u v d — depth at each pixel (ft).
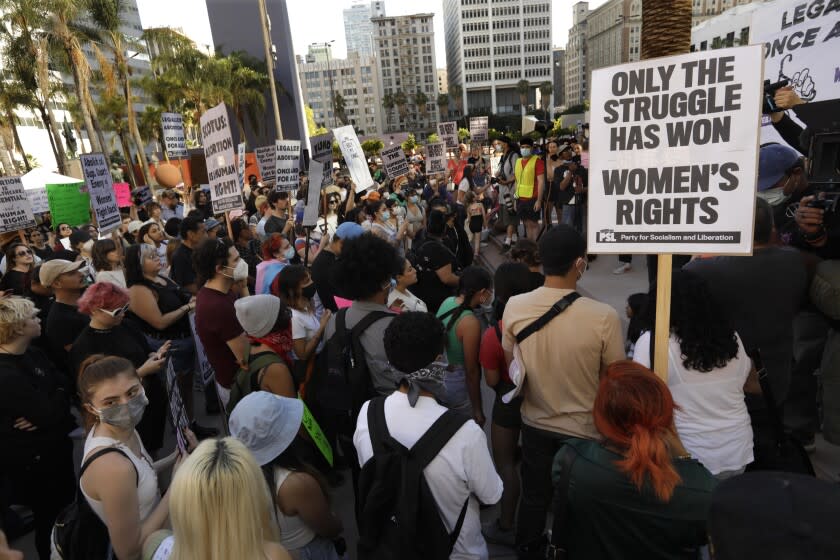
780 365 9.16
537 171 30.89
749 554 3.40
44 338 15.79
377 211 27.66
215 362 11.33
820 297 10.03
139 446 7.87
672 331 7.45
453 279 15.79
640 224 7.57
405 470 6.24
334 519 7.68
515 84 523.29
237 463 5.17
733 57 6.77
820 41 13.70
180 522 5.06
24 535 12.41
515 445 10.36
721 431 7.14
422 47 557.74
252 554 5.09
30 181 39.65
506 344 8.54
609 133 7.59
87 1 96.58
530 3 507.71
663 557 5.40
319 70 549.54
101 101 147.54
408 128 532.32
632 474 5.28
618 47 345.72
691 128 7.13
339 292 9.93
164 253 25.18
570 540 6.01
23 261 19.34
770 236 9.05
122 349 11.78
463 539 6.70
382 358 9.27
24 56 97.71
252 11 171.42
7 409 9.36
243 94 158.40
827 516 3.28
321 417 11.57
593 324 7.64
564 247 7.86
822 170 9.85
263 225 27.32
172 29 136.36
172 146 42.14
